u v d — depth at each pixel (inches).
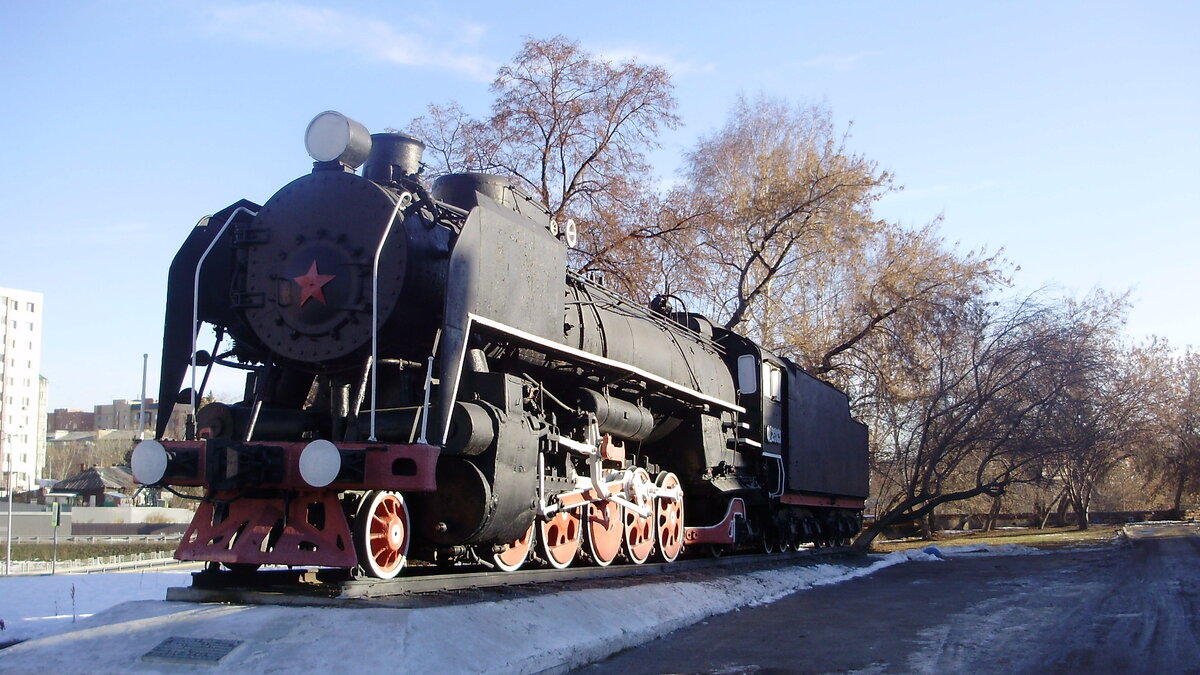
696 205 1002.1
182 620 266.8
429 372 317.1
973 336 1053.8
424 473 298.7
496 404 352.2
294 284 345.7
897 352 1039.0
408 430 321.7
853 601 487.8
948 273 1051.9
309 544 308.8
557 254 412.2
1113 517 2269.9
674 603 411.2
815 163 1018.7
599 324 458.9
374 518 321.1
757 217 1015.6
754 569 581.0
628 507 465.4
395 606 275.6
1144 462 1866.4
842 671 288.5
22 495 2284.7
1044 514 1939.0
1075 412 1027.9
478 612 290.4
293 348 345.4
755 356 657.6
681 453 568.7
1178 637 350.6
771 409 676.7
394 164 377.4
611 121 909.8
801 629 381.4
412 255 343.0
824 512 836.6
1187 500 2746.1
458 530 335.6
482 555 370.3
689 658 314.2
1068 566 730.8
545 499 387.5
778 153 1083.3
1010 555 930.7
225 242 372.5
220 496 317.7
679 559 595.8
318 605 280.2
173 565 936.3
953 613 427.8
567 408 426.3
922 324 1027.3
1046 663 299.1
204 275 368.2
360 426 332.2
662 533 521.0
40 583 546.3
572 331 429.1
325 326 340.5
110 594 490.0
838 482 828.6
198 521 325.1
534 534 404.2
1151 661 302.4
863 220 1023.0
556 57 889.5
